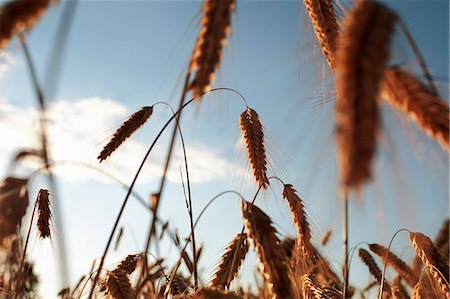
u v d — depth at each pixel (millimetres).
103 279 519
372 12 305
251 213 402
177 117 430
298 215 513
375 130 248
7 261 569
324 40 472
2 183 526
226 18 416
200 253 585
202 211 523
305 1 500
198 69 416
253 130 576
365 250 691
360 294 670
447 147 333
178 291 510
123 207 501
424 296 560
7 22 351
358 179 231
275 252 384
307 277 503
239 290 509
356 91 261
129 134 536
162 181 450
